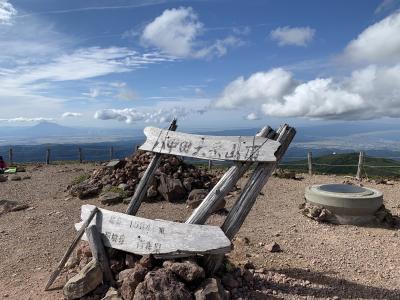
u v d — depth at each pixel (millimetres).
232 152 2926
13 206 5938
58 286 3074
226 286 2797
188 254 2746
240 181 7578
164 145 3270
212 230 2746
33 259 3789
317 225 4891
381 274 3289
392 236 4457
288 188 7258
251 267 3299
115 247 3004
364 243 4191
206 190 5992
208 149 3037
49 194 7035
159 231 2896
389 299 2816
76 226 3320
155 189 6094
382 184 7797
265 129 2971
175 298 2400
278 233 4473
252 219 5152
